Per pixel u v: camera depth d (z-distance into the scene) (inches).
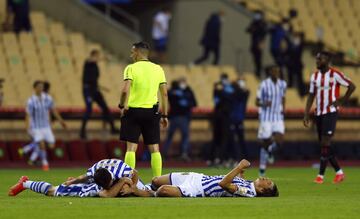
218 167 3184.1
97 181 1669.5
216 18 3769.7
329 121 2262.6
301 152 3604.8
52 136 2942.9
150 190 1710.1
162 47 3875.5
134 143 1961.1
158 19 3865.7
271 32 3826.3
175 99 3248.0
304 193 1921.8
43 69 3572.8
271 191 1718.8
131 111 1950.1
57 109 3376.0
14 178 2428.6
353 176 2632.9
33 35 3659.0
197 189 1694.1
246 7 4126.5
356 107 3932.1
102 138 3398.1
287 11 4195.4
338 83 2260.1
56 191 1715.1
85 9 3806.6
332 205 1604.3
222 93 3189.0
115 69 3659.0
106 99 3565.5
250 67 3946.9
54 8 3826.3
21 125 3331.7
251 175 2696.9
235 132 3304.6
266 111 2615.7
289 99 3801.7
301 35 4005.9
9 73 3503.9
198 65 3865.7
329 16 4247.0
